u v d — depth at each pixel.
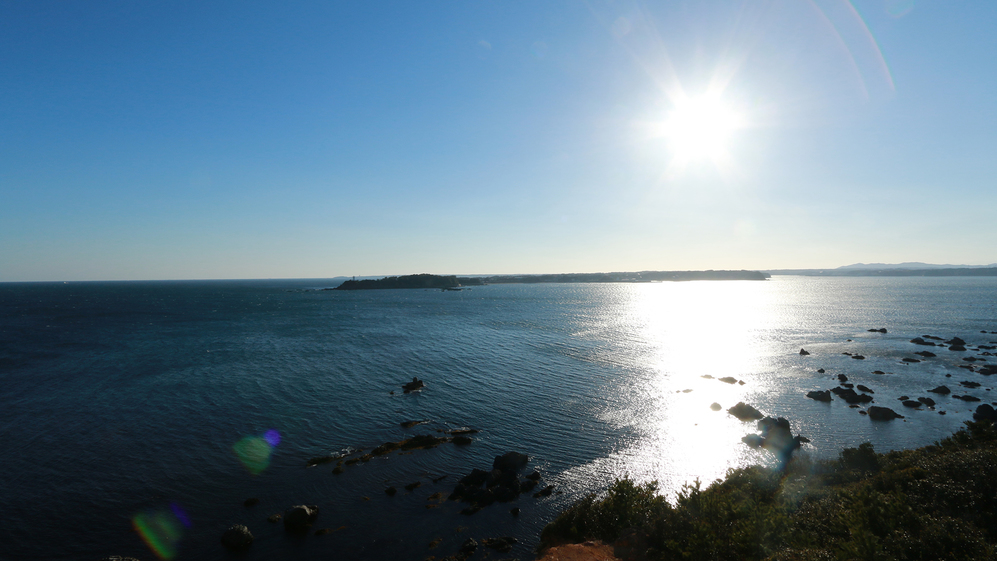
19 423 34.69
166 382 47.12
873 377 51.22
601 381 48.81
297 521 21.61
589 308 147.38
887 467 18.47
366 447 30.69
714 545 11.94
